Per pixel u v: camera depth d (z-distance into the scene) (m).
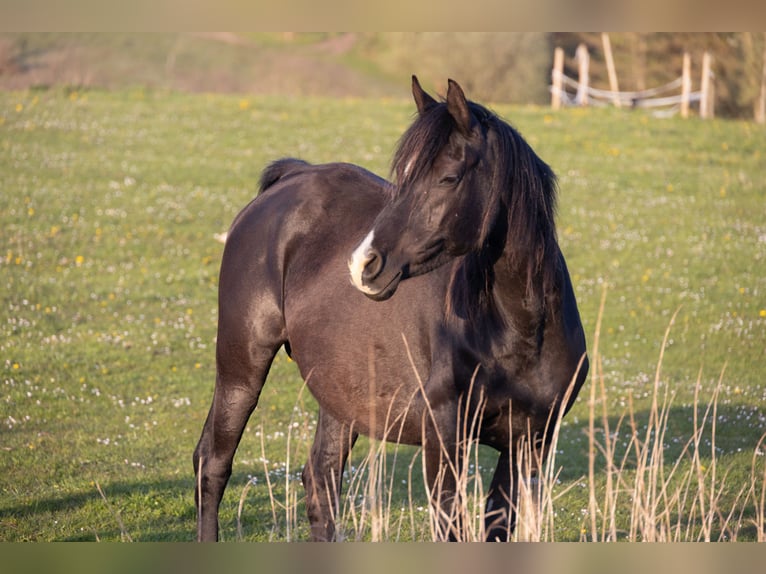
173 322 17.44
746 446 11.79
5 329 16.20
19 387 13.74
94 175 25.58
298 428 12.73
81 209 22.88
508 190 6.06
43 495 9.85
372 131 31.55
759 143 32.94
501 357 6.32
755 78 43.94
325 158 28.09
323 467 7.98
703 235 23.31
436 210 5.88
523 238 6.08
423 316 6.71
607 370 15.52
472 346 6.30
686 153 31.11
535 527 6.11
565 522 9.16
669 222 24.23
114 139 29.22
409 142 5.96
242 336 8.09
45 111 31.33
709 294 19.61
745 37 43.72
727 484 10.09
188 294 18.97
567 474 11.06
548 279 6.23
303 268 7.76
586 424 13.16
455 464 6.38
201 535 8.02
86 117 31.42
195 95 36.22
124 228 22.03
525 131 32.75
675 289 19.83
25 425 12.31
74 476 10.59
